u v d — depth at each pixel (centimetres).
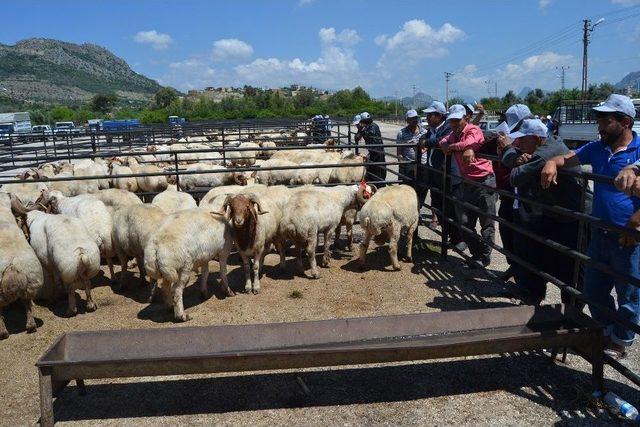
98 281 763
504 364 501
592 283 470
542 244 565
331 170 1184
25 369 510
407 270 775
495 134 702
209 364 406
